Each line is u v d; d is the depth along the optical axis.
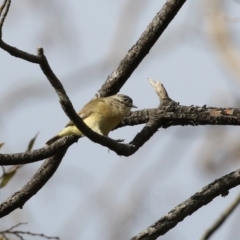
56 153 10.42
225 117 11.12
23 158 9.80
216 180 10.12
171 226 9.69
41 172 11.07
